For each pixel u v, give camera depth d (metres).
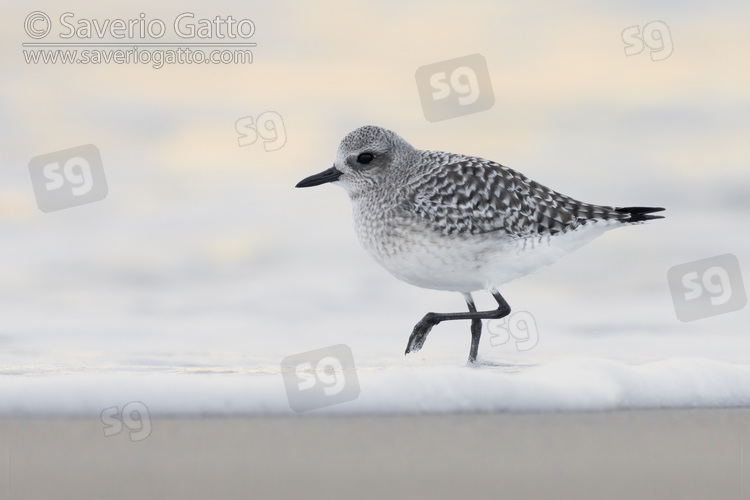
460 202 9.62
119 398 7.32
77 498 5.27
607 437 6.78
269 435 6.67
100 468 5.86
